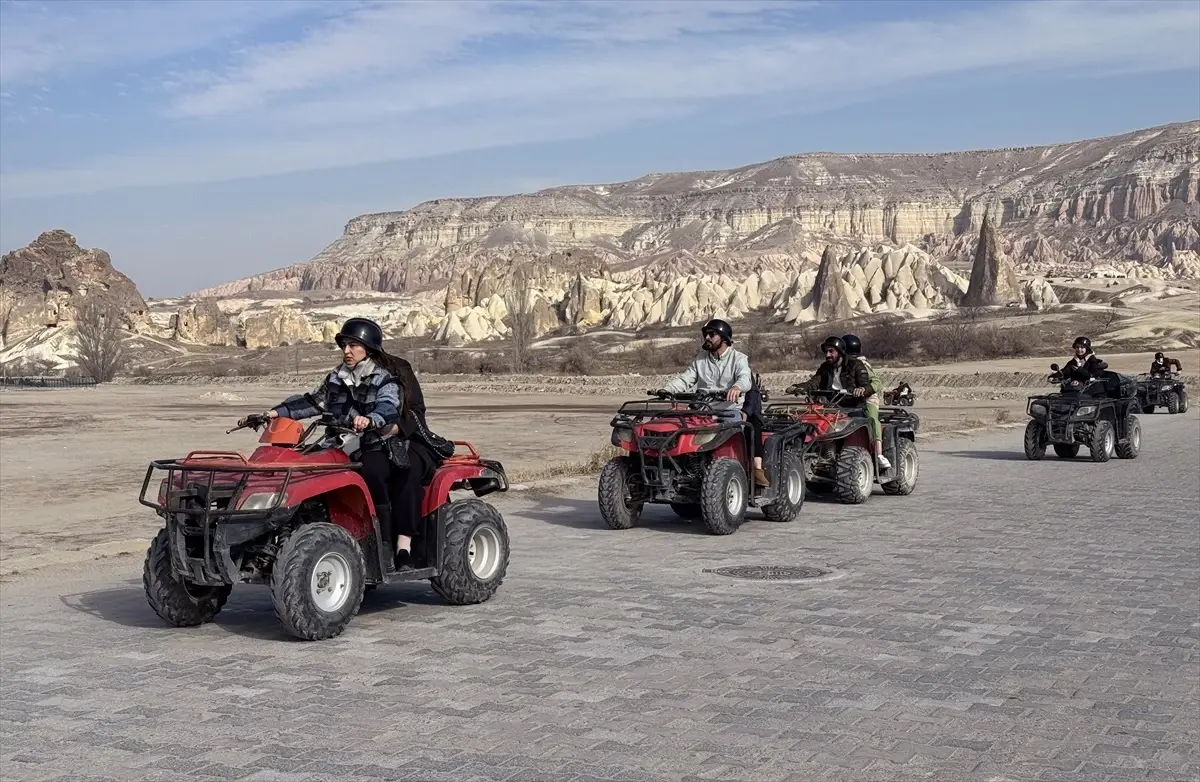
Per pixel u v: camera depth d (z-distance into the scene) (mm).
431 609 9688
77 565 12688
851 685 7324
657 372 129000
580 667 7770
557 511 16484
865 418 17109
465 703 6957
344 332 9242
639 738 6297
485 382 105000
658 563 11969
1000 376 82438
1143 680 7465
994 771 5824
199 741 6301
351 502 9148
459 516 9734
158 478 24938
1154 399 47781
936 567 11672
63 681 7547
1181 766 5906
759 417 14586
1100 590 10461
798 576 11164
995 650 8227
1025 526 14680
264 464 8734
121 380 155750
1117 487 19453
